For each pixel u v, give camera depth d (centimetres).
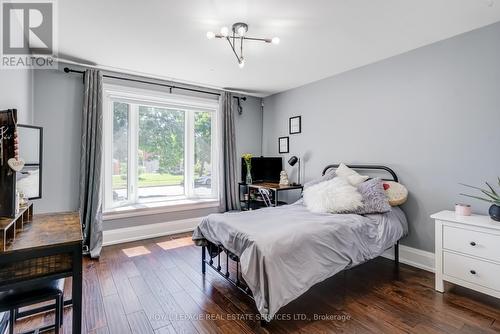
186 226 418
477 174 243
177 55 299
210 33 229
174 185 430
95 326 182
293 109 439
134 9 206
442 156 266
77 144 327
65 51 288
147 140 402
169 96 398
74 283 138
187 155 438
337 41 265
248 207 439
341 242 215
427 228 278
